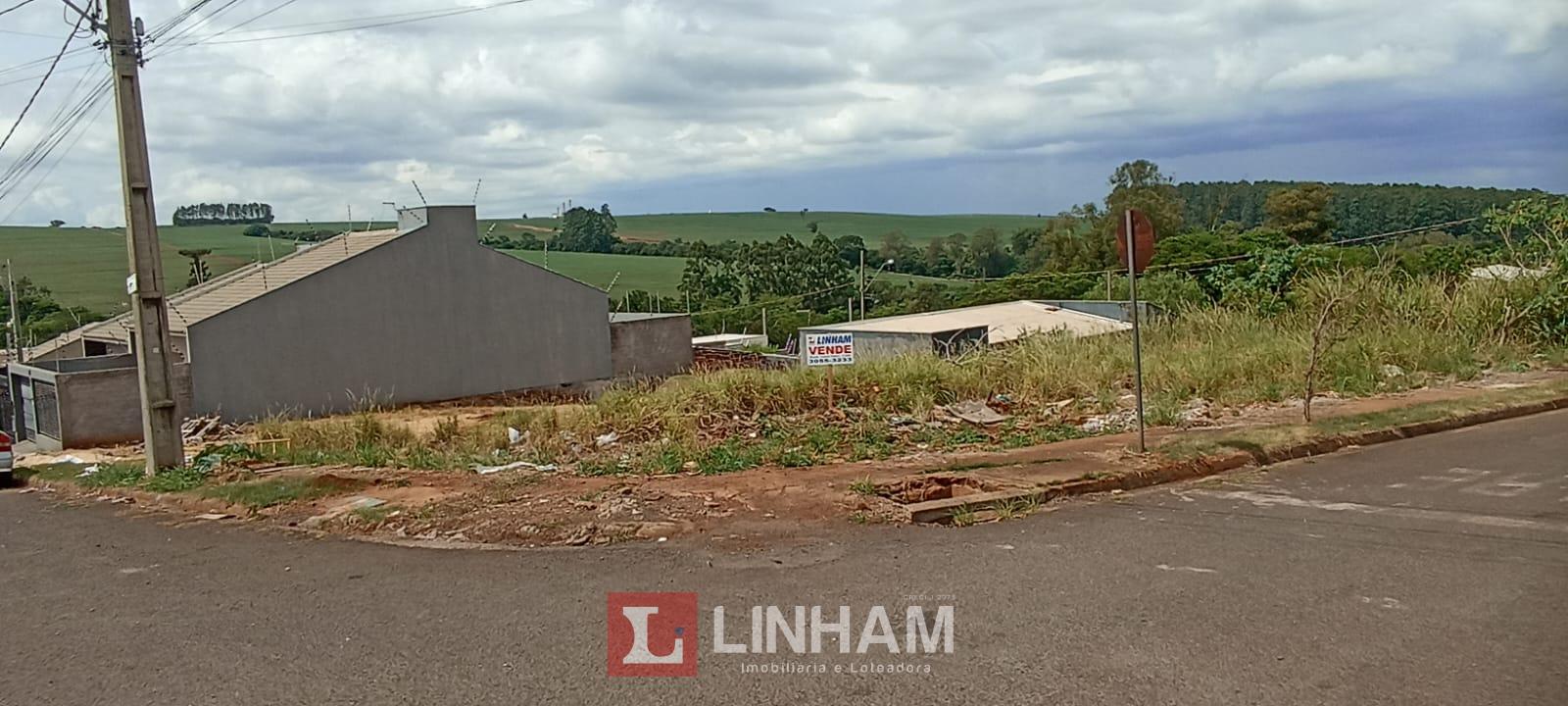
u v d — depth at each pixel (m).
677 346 45.19
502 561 8.38
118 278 67.12
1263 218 62.41
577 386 41.81
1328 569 7.45
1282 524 8.89
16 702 5.68
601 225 100.94
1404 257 28.22
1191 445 12.03
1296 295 24.48
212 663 6.20
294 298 34.31
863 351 23.64
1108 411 16.05
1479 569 7.35
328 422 19.27
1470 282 23.03
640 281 79.94
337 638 6.56
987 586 7.20
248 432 27.38
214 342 32.56
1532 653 5.72
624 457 13.49
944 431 14.68
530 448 14.92
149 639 6.72
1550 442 12.65
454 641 6.41
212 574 8.47
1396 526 8.71
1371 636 6.04
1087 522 9.18
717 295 71.38
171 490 12.86
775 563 7.99
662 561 8.16
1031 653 5.90
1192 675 5.52
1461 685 5.30
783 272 72.00
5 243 81.69
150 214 14.91
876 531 8.94
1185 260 45.12
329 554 8.95
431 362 37.91
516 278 40.22
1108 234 62.06
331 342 35.28
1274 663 5.66
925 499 10.03
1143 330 22.84
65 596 7.96
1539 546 7.92
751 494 10.49
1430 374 18.62
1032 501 9.83
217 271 65.75
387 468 13.70
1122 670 5.62
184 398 32.00
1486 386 17.27
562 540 8.92
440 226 37.94
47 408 28.48
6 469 16.80
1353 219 57.56
